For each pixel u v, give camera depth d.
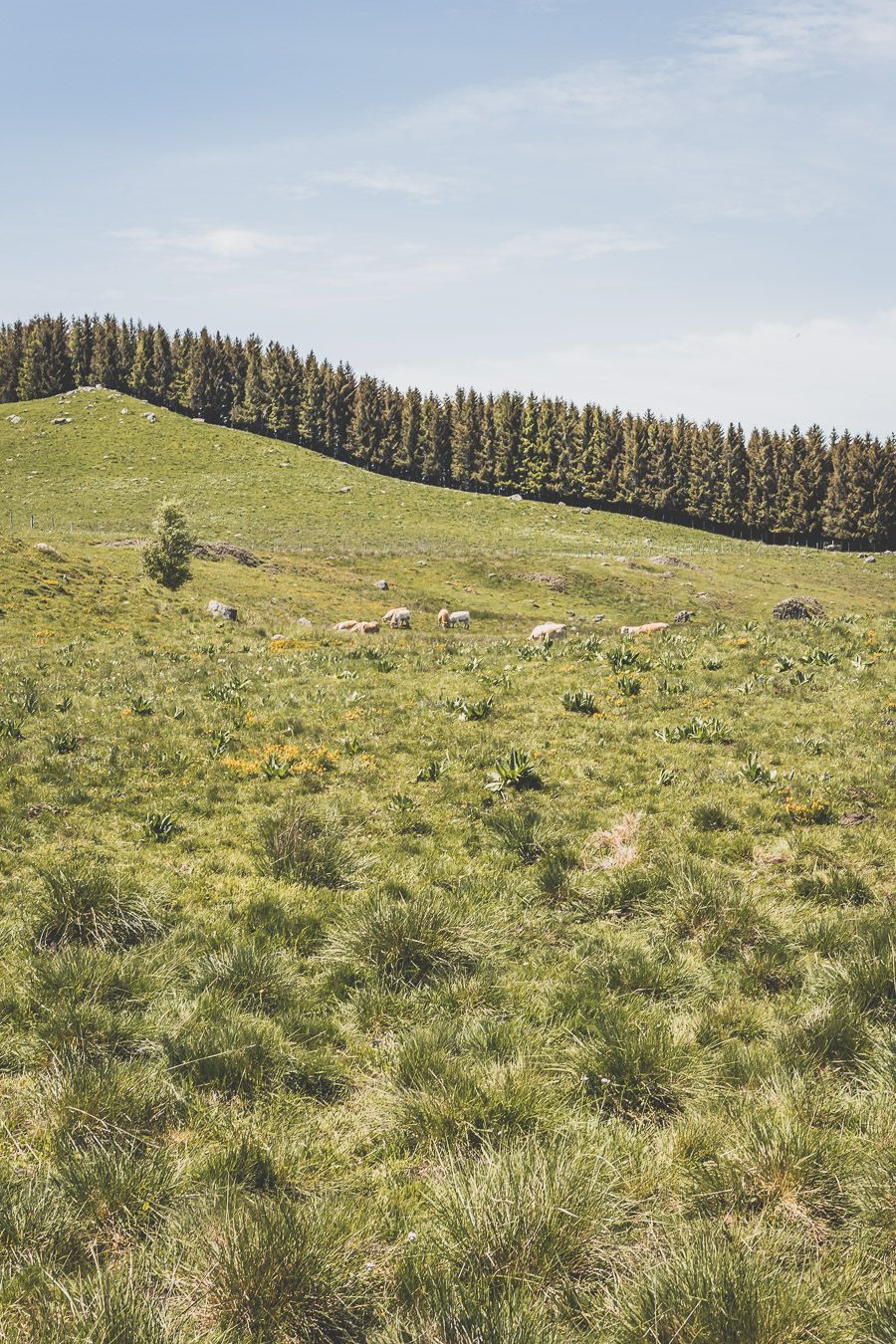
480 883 10.41
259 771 14.77
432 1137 5.74
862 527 133.00
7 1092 6.27
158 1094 6.06
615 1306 4.21
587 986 7.95
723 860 11.04
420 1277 4.42
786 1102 5.88
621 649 21.98
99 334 165.38
